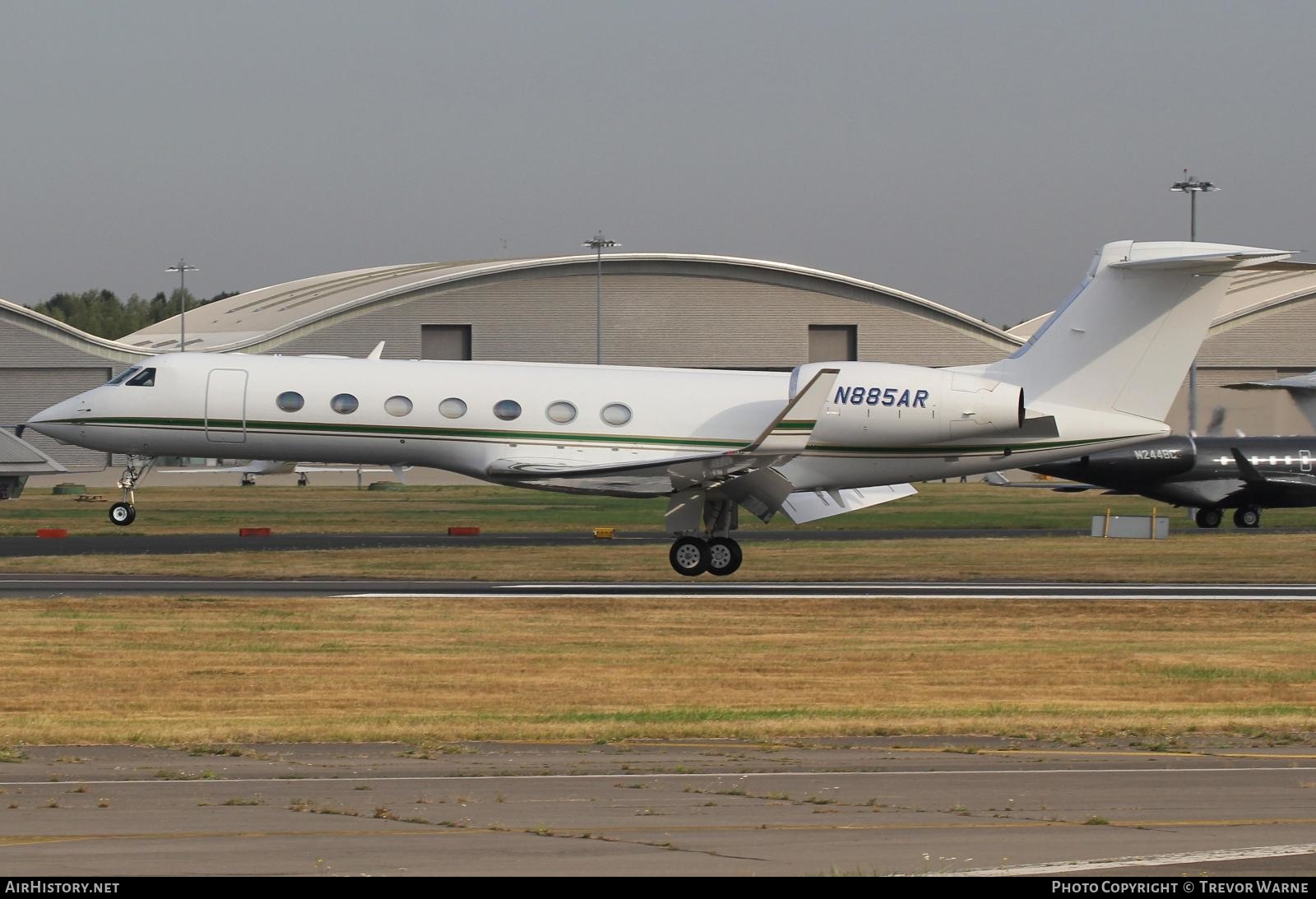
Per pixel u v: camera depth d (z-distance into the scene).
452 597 86.25
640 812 35.00
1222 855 30.89
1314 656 68.44
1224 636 74.81
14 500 190.75
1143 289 103.62
